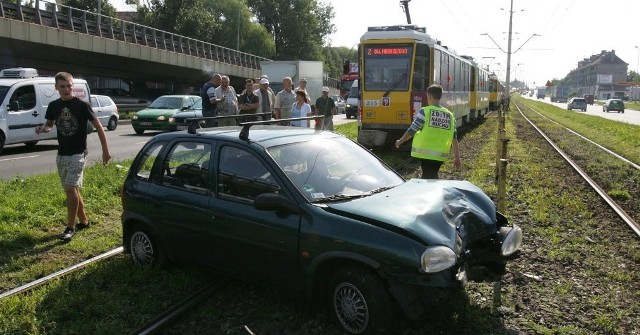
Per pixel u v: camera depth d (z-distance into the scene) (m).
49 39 30.69
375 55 15.72
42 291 5.15
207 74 49.50
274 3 85.31
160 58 41.19
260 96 11.98
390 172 5.47
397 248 3.98
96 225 7.59
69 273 5.62
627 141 20.38
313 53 88.44
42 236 7.00
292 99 11.78
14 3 29.00
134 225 5.83
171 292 5.18
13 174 12.05
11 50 31.28
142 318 4.66
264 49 76.56
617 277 5.64
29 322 4.53
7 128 15.30
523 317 4.71
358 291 4.17
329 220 4.30
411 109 15.47
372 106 15.82
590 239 7.00
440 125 7.34
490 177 11.83
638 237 7.10
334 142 5.48
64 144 6.88
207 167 5.16
